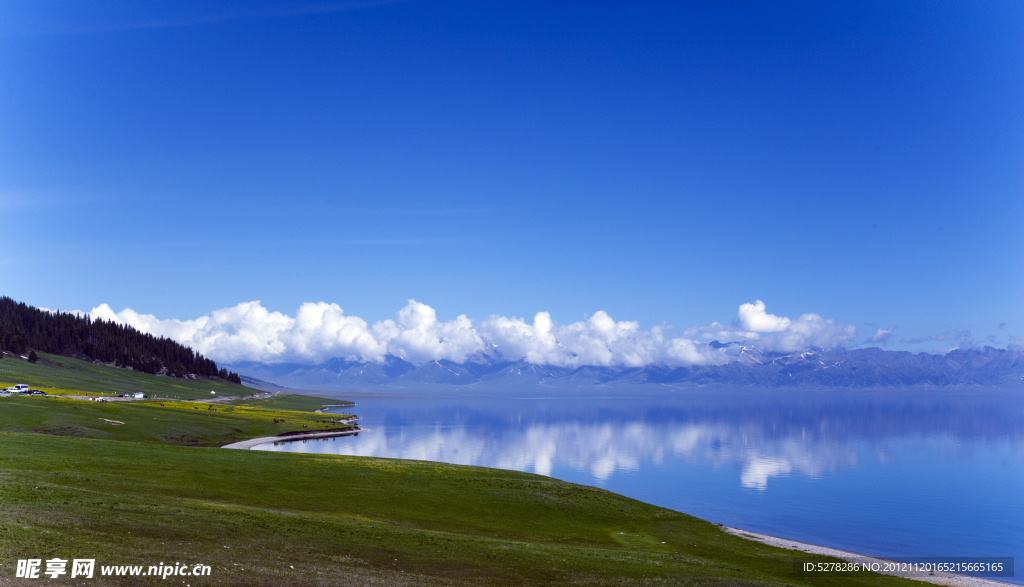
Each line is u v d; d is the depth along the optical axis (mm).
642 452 177500
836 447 199250
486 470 80875
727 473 135375
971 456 176875
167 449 72438
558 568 39906
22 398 124312
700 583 39344
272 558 33125
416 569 35969
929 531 82875
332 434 187125
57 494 40094
